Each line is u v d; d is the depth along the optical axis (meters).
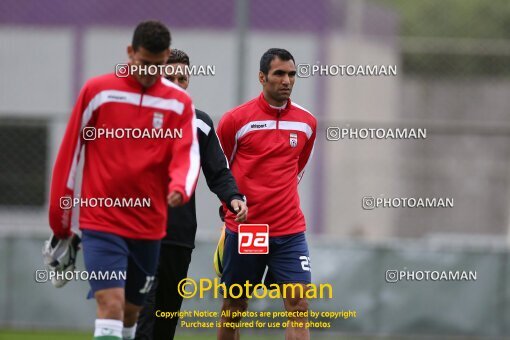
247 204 23.86
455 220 46.31
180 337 34.12
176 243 23.48
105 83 19.39
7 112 42.88
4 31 43.31
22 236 37.06
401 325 36.78
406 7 49.66
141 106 19.41
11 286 36.91
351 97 43.97
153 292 23.16
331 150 42.03
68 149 19.39
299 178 25.44
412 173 46.09
